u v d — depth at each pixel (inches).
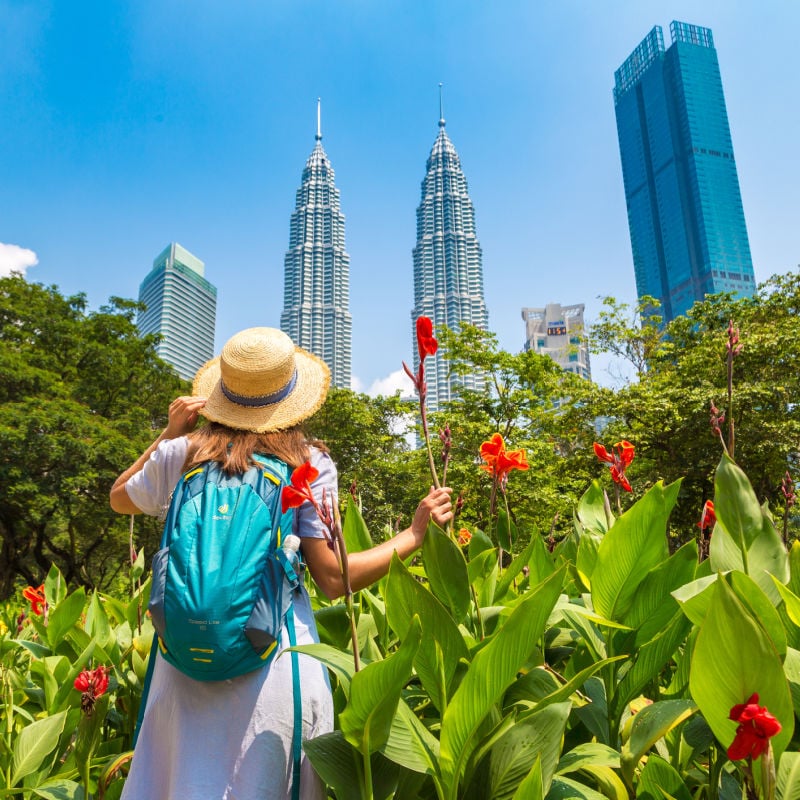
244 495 63.2
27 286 872.3
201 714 60.7
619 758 64.2
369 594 97.8
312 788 62.3
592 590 78.7
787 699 46.8
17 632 156.6
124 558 855.7
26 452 673.6
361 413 944.9
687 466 655.1
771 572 76.5
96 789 87.5
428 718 81.1
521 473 647.1
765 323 740.0
